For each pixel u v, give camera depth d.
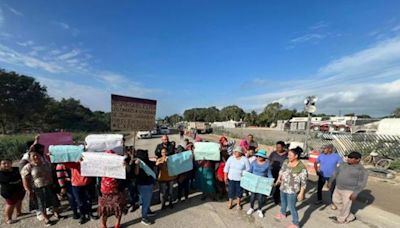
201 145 7.09
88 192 5.48
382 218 6.06
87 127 47.88
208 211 6.18
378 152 13.80
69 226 5.15
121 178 4.80
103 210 4.86
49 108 40.59
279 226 5.39
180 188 6.79
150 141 28.48
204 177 7.02
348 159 5.70
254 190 5.84
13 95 34.31
